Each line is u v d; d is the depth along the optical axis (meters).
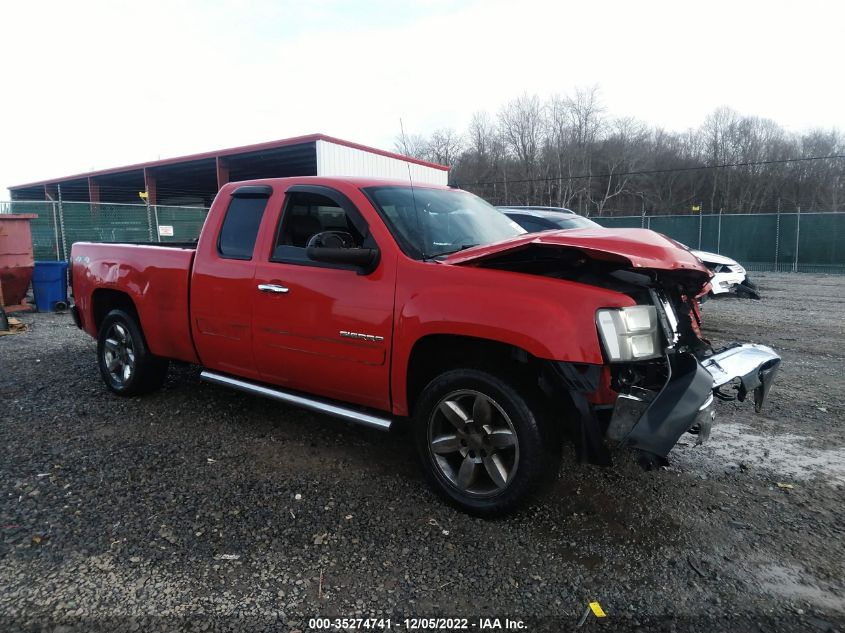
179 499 3.36
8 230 9.95
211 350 4.36
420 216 3.77
